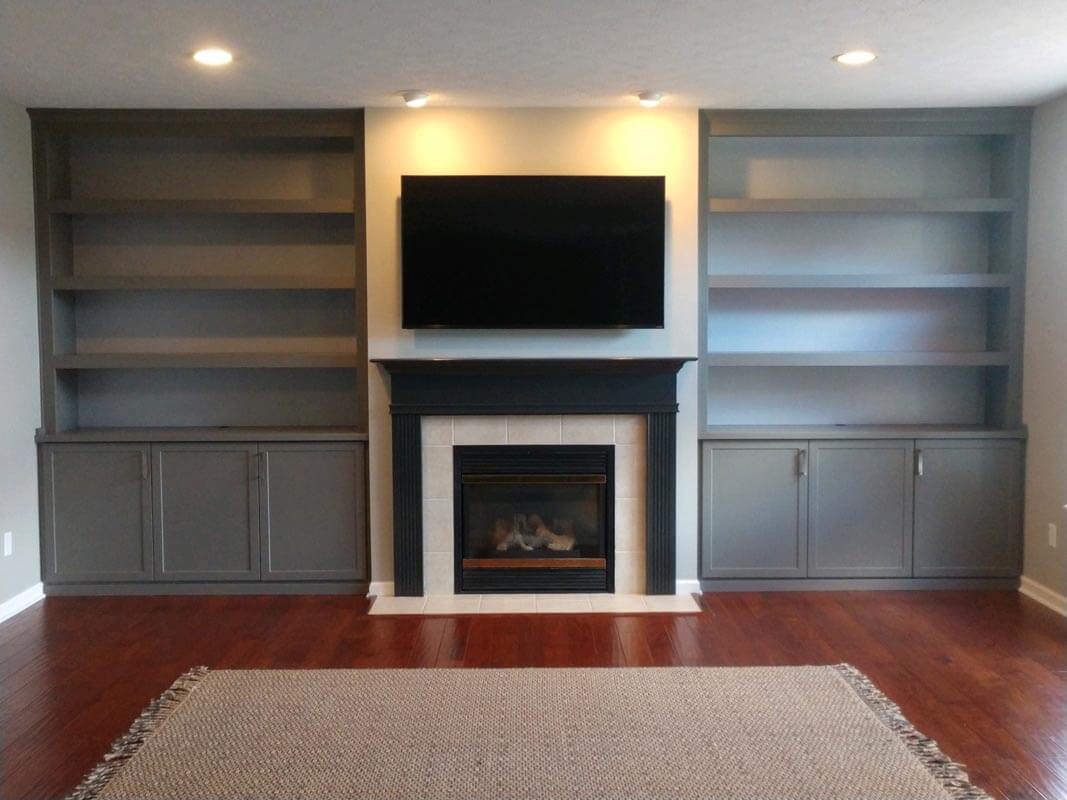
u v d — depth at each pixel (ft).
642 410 15.48
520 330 15.48
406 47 11.94
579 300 15.30
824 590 16.06
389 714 10.96
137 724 10.71
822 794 9.05
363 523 15.85
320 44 11.78
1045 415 15.37
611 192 15.21
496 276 15.26
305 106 15.16
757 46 11.95
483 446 15.61
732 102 14.98
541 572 15.76
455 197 15.17
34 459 15.64
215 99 14.69
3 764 9.80
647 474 15.60
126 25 11.00
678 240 15.47
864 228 16.94
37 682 12.07
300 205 15.58
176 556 15.87
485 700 11.37
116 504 15.79
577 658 12.85
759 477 15.88
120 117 15.37
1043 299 15.39
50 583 15.87
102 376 16.90
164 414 16.99
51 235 15.72
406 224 15.17
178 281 15.74
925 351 16.99
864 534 16.01
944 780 9.32
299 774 9.51
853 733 10.41
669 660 12.76
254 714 10.98
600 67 12.91
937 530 16.02
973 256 16.94
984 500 15.99
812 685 11.80
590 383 15.52
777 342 17.04
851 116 15.56
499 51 12.14
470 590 15.78
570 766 9.64
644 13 10.63
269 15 10.66
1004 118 15.66
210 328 16.88
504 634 13.85
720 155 16.70
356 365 15.79
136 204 15.66
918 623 14.32
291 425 16.98
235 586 15.97
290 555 15.87
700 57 12.44
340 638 13.71
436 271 15.23
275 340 16.92
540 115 15.30
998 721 10.78
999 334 16.37
